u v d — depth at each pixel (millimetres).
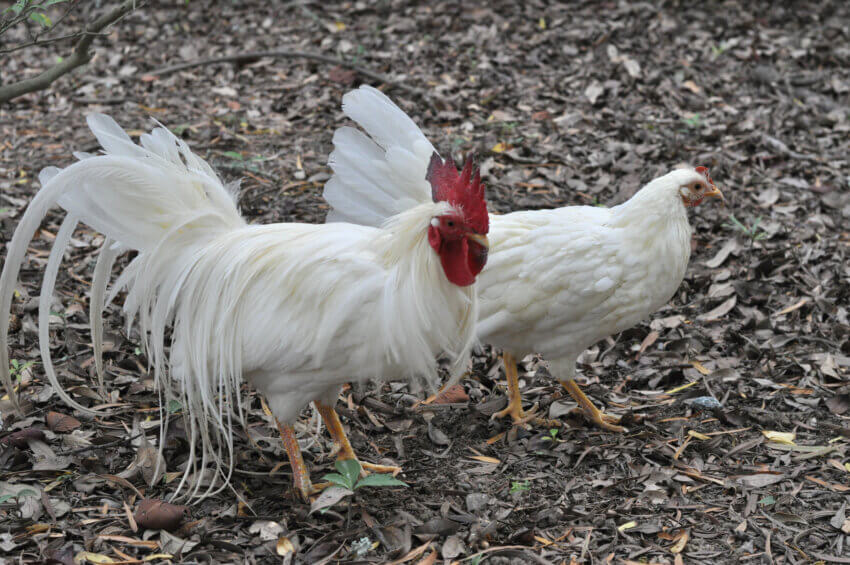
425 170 3984
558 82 8758
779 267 5992
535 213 4293
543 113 8156
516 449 4355
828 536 3662
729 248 6152
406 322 3434
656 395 4840
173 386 4598
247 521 3736
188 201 3779
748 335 5324
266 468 4133
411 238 3406
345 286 3457
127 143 3734
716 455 4277
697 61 9203
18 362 4695
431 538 3645
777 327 5387
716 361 5078
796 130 7980
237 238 3730
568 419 4609
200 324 3754
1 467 3957
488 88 8625
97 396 4531
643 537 3680
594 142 7672
